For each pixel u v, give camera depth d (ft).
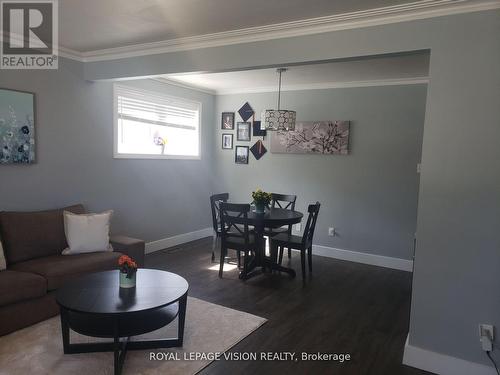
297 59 9.59
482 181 7.74
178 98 18.13
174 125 18.29
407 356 8.60
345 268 15.96
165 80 17.13
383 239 16.43
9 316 9.04
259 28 9.81
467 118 7.78
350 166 16.96
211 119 20.58
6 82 11.27
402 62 12.89
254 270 15.02
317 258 17.38
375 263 16.60
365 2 7.97
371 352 9.14
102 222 12.16
